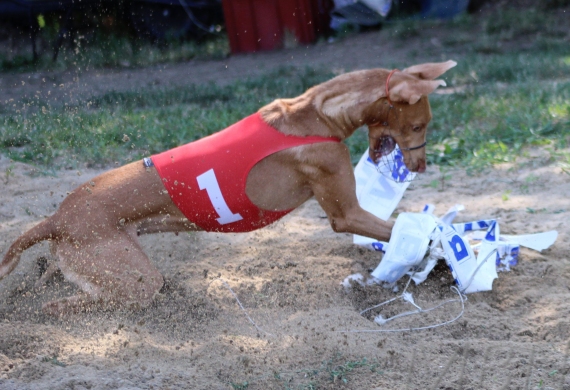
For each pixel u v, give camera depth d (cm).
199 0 2327
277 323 613
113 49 2239
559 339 568
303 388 499
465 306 638
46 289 691
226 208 628
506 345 549
